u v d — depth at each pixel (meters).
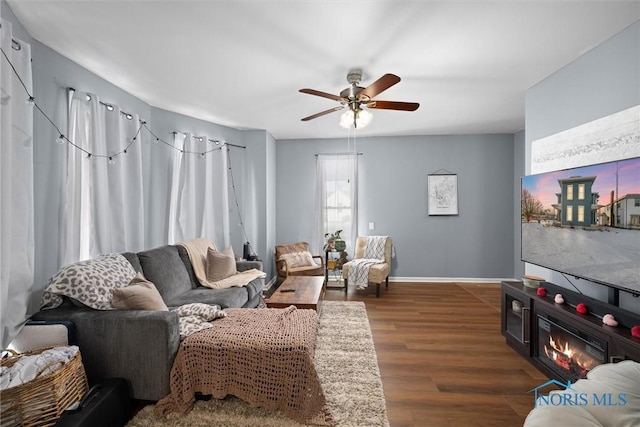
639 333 1.71
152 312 1.98
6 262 1.69
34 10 1.93
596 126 2.39
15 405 1.40
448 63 2.67
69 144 2.53
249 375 1.92
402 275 5.54
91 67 2.71
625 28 2.16
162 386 1.90
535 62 2.66
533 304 2.55
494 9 1.95
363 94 2.56
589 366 2.00
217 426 1.79
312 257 5.24
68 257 2.48
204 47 2.40
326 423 1.81
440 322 3.50
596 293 2.39
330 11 1.97
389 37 2.27
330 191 5.66
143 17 2.02
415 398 2.09
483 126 4.87
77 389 1.65
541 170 3.02
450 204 5.42
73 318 1.94
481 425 1.82
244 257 4.71
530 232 2.82
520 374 2.39
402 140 5.51
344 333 3.16
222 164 4.57
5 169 1.69
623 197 1.92
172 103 3.68
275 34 2.23
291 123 4.62
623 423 1.01
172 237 3.99
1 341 1.65
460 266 5.43
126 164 3.19
